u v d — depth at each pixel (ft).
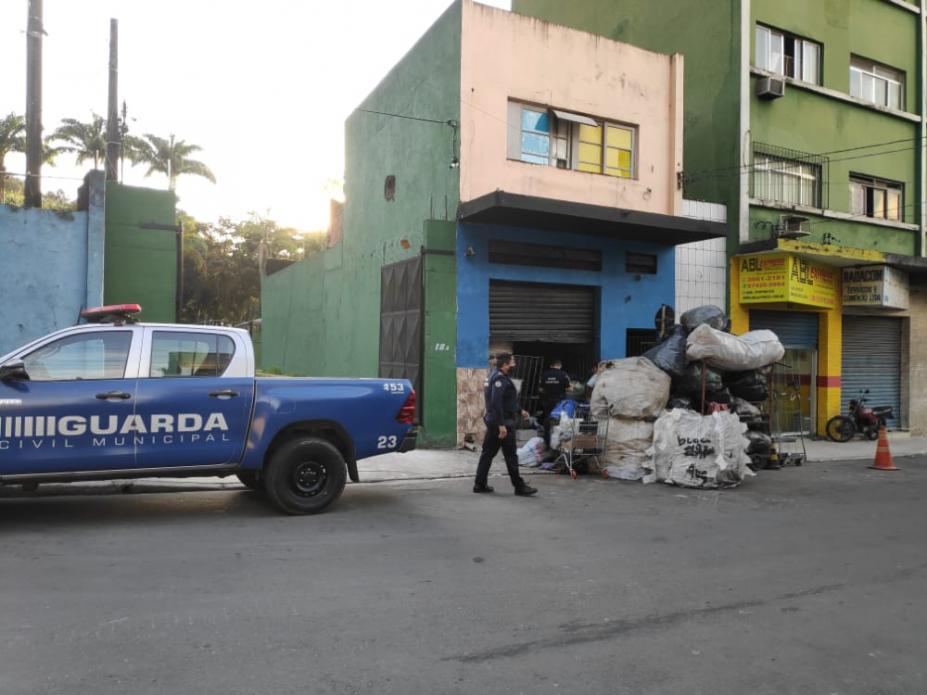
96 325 22.58
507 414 29.48
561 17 71.97
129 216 38.70
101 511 24.13
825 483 35.14
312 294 69.21
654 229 44.06
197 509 24.76
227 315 160.04
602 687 11.98
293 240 163.22
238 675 12.04
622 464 34.37
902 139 64.49
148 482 28.22
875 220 61.16
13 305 35.04
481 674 12.35
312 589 16.56
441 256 41.57
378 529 22.59
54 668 12.10
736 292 52.90
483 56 42.63
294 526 22.61
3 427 20.72
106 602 15.30
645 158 48.70
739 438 32.83
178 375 23.00
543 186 44.52
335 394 24.70
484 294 42.78
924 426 63.41
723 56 54.80
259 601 15.65
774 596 17.04
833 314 57.62
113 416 21.86
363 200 55.11
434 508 26.17
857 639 14.42
